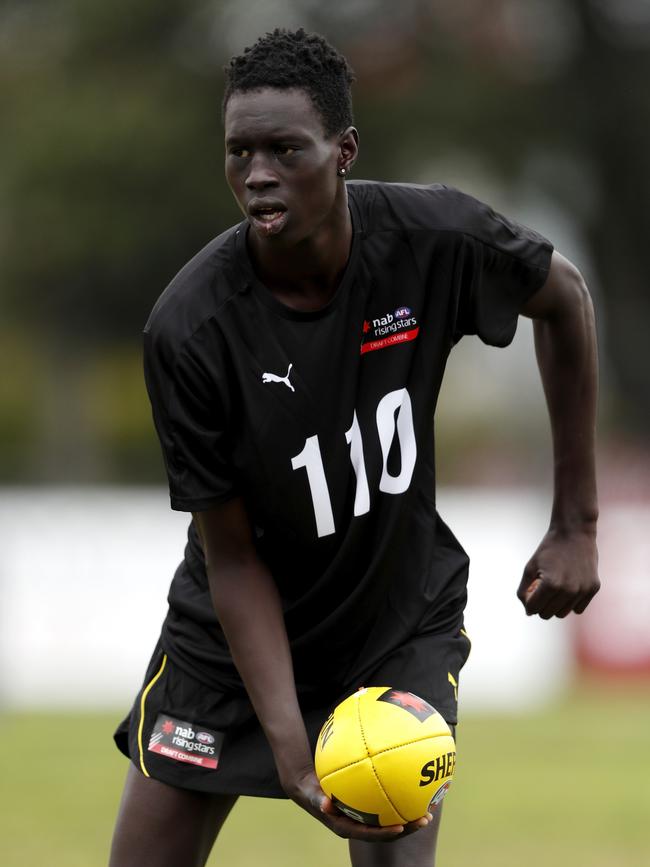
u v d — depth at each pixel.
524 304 15.43
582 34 114.38
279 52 13.44
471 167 117.81
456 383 137.75
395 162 114.06
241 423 14.59
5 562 49.41
